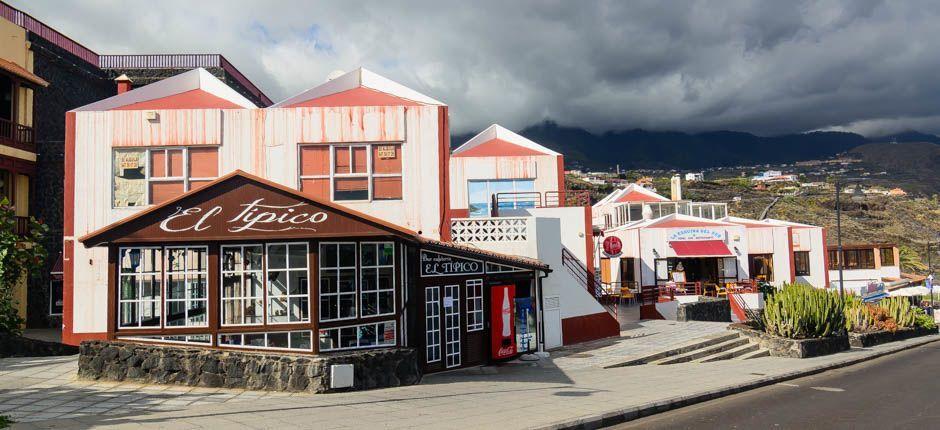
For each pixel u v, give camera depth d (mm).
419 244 13141
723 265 35625
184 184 17094
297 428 8430
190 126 17141
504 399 10914
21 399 10203
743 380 13703
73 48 30953
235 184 11641
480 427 8703
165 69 34281
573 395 11422
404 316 13164
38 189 25828
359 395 11008
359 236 11633
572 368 14906
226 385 11328
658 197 45500
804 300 20422
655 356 16703
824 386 13969
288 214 11539
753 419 10234
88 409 9492
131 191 17078
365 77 19219
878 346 23422
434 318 13992
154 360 11617
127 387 11281
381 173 17203
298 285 11750
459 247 14180
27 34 26547
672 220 36375
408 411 9711
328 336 12000
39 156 25969
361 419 9070
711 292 33656
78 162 17031
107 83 33625
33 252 16688
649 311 26547
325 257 11859
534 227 17359
